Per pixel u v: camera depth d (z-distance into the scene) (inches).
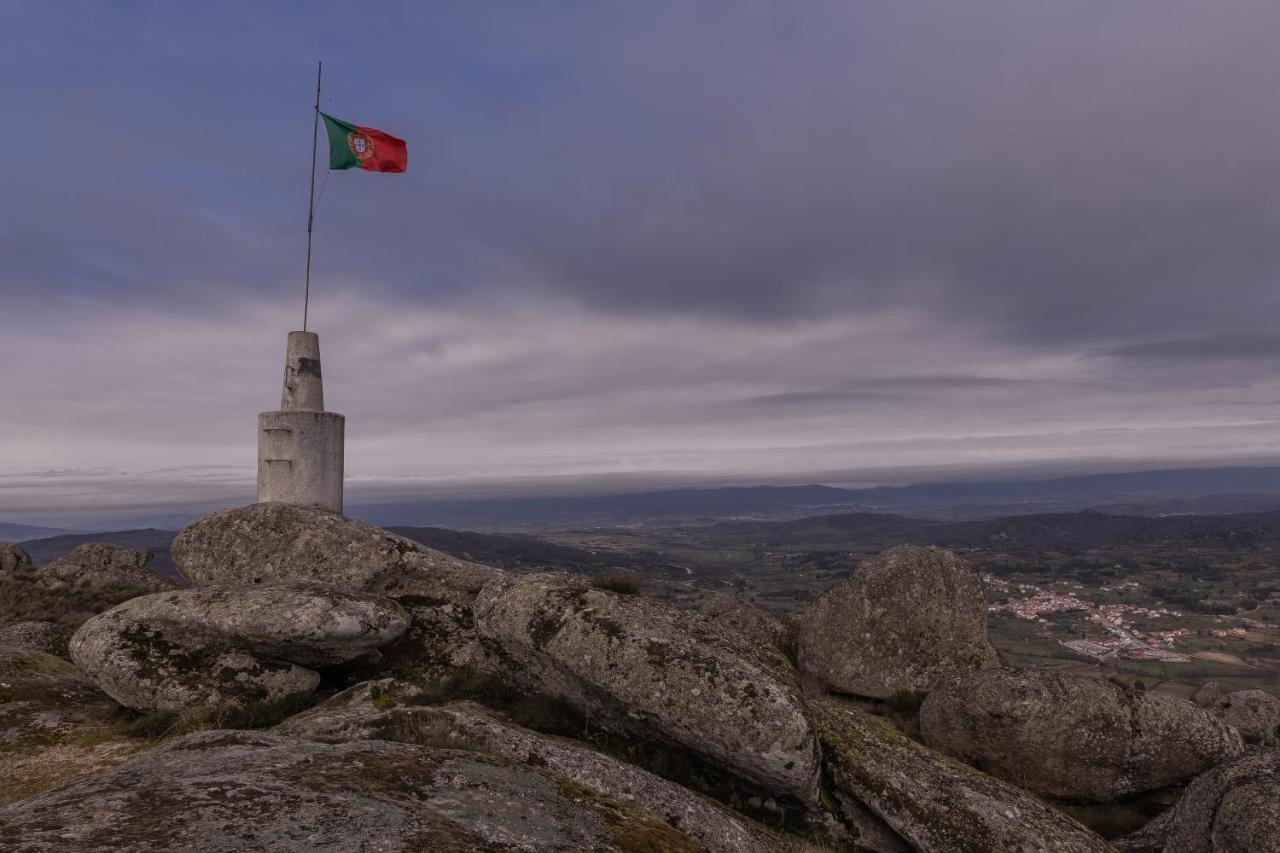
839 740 525.0
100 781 244.7
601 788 382.0
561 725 560.1
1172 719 573.6
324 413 922.1
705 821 383.6
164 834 199.2
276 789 241.6
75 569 1088.8
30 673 647.1
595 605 569.6
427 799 258.7
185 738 306.2
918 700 683.4
